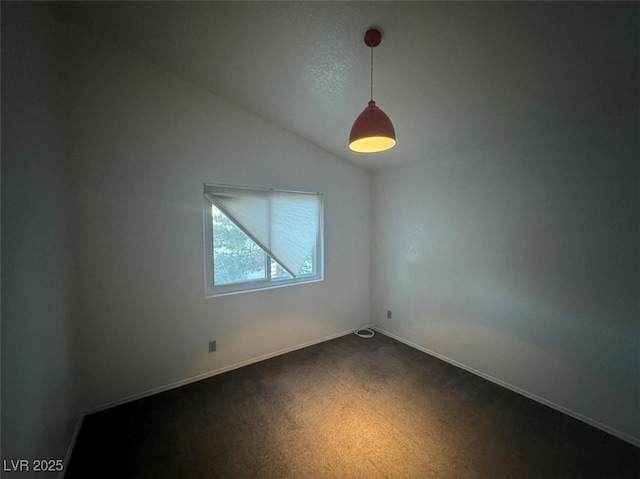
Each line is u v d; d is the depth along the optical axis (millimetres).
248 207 2664
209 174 2402
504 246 2324
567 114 1849
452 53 1578
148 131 2123
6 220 939
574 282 1939
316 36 1653
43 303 1287
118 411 1999
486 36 1431
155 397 2168
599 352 1842
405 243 3205
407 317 3215
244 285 2717
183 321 2328
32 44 1249
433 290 2920
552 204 2029
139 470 1522
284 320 2943
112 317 2033
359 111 2305
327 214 3236
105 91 1952
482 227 2475
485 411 2031
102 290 1991
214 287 2533
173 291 2273
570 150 1927
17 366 995
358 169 3482
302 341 3096
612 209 1761
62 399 1545
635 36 1252
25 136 1134
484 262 2469
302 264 3029
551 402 2074
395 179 3295
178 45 1906
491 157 2389
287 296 2953
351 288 3504
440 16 1379
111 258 2016
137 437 1757
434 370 2623
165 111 2189
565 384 2000
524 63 1539
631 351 1717
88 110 1897
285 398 2174
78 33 1849
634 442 1711
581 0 1165
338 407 2070
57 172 1591
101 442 1713
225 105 2471
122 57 2006
